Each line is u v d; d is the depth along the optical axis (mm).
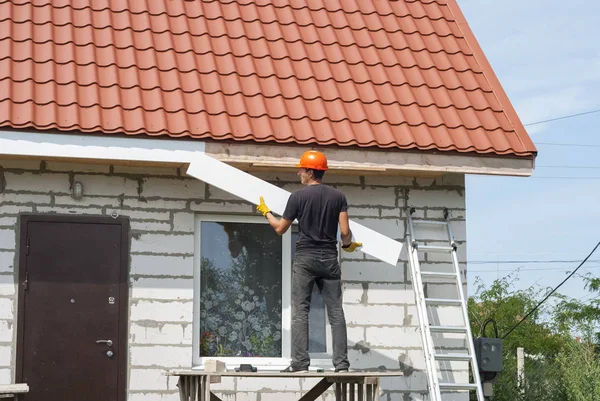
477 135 10289
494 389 14727
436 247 10281
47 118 9086
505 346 21641
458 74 11203
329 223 8578
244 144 9477
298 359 8414
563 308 21609
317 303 10359
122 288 9695
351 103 10312
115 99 9500
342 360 8453
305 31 11344
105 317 9617
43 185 9641
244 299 10164
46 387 9367
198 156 9141
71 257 9617
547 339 21391
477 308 22703
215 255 10180
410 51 11359
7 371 9297
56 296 9523
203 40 10695
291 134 9570
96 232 9719
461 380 10461
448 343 10469
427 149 9891
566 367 15695
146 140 9258
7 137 8953
